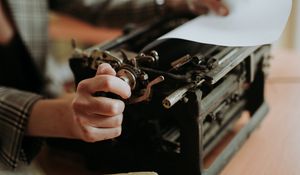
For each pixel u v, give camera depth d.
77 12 1.22
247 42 0.64
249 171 0.71
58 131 0.70
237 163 0.73
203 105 0.61
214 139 0.74
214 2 0.78
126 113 0.66
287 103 0.89
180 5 0.89
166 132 0.70
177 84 0.60
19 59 1.06
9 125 0.72
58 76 1.20
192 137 0.62
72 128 0.68
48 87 1.08
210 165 0.68
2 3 1.01
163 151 0.67
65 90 1.06
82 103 0.59
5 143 0.72
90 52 0.70
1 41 1.02
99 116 0.60
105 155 0.73
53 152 0.81
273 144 0.77
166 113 0.62
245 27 0.69
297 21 1.61
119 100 0.60
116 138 0.71
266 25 0.68
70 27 1.47
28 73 1.08
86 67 0.68
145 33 0.81
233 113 0.78
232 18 0.73
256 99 0.81
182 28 0.71
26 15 1.05
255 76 0.78
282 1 0.70
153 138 0.69
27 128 0.72
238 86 0.71
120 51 0.70
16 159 0.72
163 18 0.88
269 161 0.73
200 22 0.73
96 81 0.58
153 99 0.62
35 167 0.75
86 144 0.74
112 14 1.13
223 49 0.67
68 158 0.79
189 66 0.62
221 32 0.68
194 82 0.59
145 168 0.69
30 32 1.06
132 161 0.70
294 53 1.13
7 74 1.04
